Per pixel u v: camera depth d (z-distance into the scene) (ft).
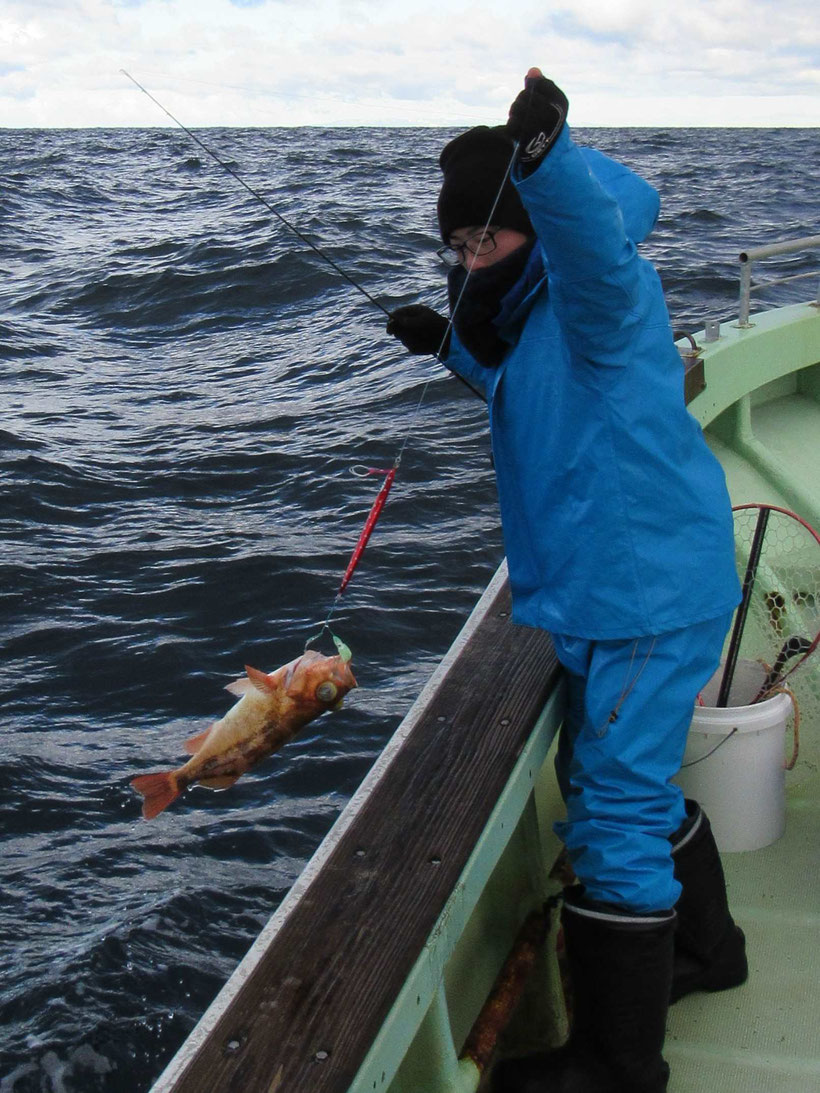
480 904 8.32
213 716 22.57
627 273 5.94
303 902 6.05
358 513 32.07
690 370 13.10
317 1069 5.04
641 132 301.63
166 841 18.83
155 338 56.85
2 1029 15.30
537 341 6.66
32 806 19.69
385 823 6.61
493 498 33.04
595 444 6.44
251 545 29.89
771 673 10.07
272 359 50.72
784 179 135.85
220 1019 5.34
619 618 6.66
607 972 6.87
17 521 31.89
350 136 294.66
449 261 7.20
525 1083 6.95
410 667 23.99
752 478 15.01
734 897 9.17
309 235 79.87
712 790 9.41
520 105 5.48
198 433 39.70
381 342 51.49
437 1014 6.25
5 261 79.77
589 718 6.96
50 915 17.25
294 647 24.91
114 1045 15.05
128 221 101.55
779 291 57.36
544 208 5.61
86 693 23.36
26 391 46.16
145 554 29.63
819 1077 7.51
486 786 6.86
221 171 159.63
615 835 6.91
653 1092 7.12
